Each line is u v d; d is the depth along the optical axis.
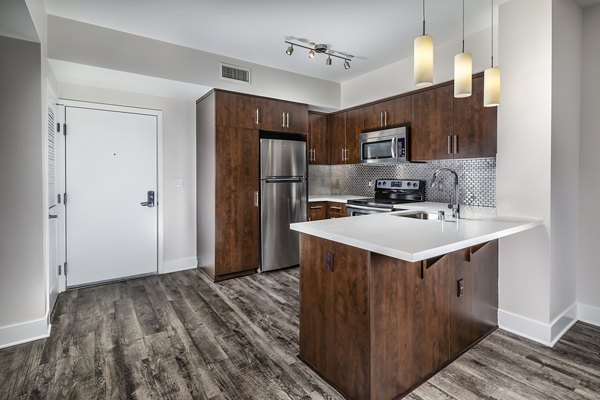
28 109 2.30
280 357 2.11
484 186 3.24
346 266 1.71
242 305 2.95
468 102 3.09
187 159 4.06
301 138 4.25
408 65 3.74
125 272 3.68
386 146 3.85
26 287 2.31
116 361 2.05
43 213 2.36
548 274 2.24
